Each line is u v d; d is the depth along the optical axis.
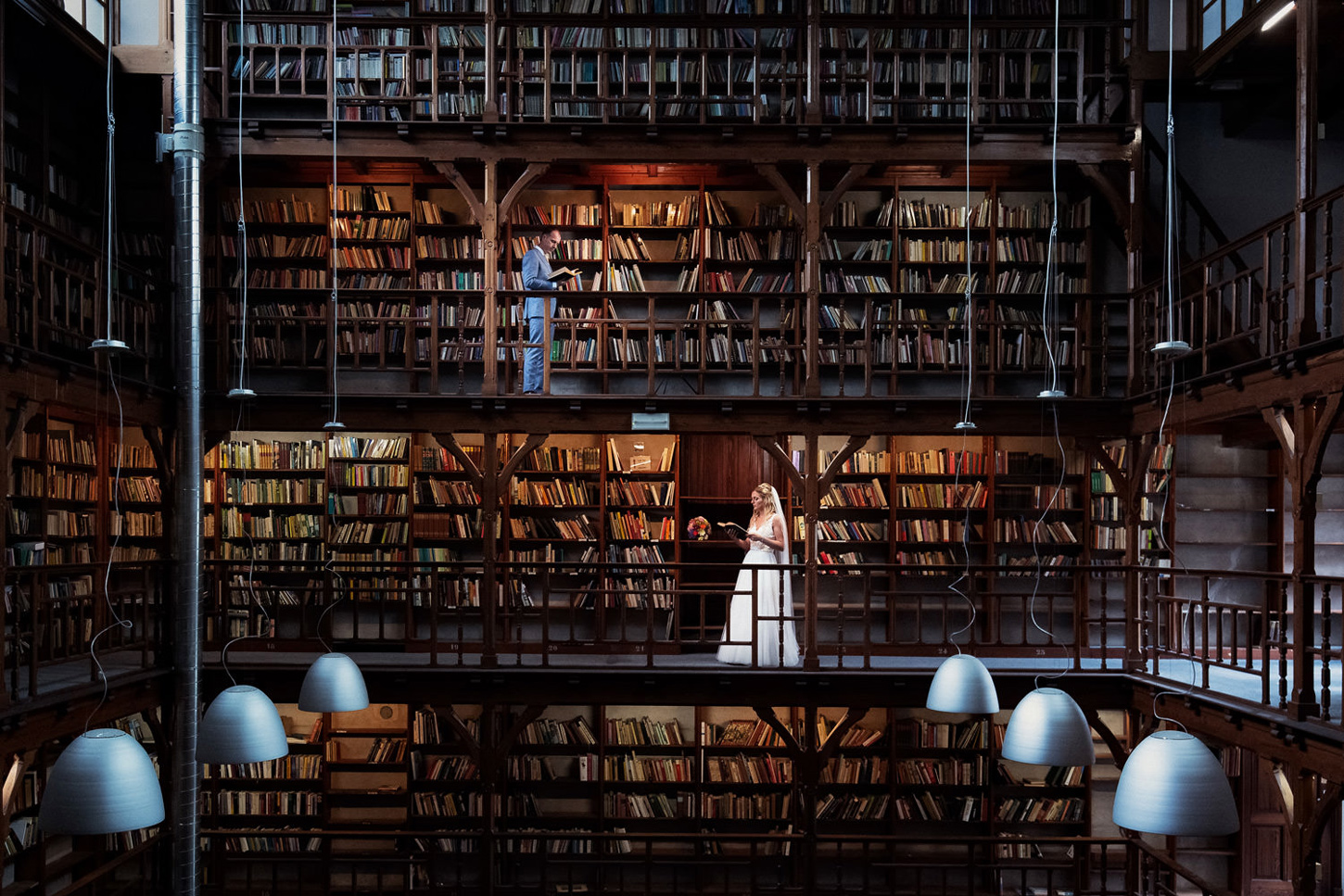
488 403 9.38
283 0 10.33
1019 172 10.55
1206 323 8.40
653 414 9.48
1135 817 4.71
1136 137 9.59
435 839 9.52
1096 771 10.72
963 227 10.66
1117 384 10.68
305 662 9.47
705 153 9.46
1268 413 7.43
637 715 11.01
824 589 10.86
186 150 4.05
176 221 4.05
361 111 10.28
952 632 10.81
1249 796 10.18
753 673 8.99
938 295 9.50
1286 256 7.30
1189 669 9.40
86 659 9.42
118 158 10.43
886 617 10.87
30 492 9.18
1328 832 9.95
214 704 5.62
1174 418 8.82
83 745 4.57
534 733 10.59
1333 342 6.52
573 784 10.57
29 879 8.82
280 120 9.33
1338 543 10.63
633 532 10.80
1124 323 10.72
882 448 11.34
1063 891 10.23
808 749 9.05
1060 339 10.61
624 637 10.08
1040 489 10.80
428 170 10.52
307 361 10.49
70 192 9.91
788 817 10.52
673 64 10.30
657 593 9.44
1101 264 10.77
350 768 10.56
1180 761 4.73
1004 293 10.44
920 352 10.39
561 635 10.84
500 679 9.06
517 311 10.45
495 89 9.47
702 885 10.45
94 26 9.37
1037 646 10.55
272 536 10.70
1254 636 10.67
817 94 9.44
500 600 10.65
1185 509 10.72
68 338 9.40
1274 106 10.09
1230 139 10.75
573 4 10.46
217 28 10.08
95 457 10.28
